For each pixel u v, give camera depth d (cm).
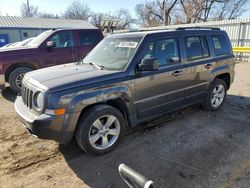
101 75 346
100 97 336
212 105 529
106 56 420
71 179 306
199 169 320
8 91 765
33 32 3312
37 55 730
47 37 759
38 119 303
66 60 786
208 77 498
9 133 443
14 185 296
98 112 339
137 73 373
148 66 356
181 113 525
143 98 389
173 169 321
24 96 364
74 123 321
